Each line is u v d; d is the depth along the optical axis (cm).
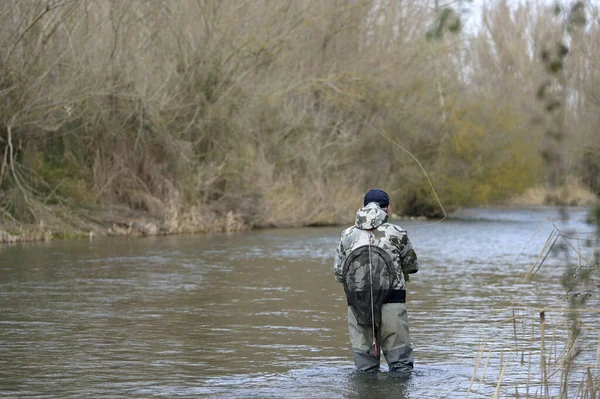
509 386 850
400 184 4812
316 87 4159
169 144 3584
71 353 1023
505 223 4441
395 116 4647
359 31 4522
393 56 4606
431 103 4775
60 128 3331
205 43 3666
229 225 3647
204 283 1738
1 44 2861
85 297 1520
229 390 838
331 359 991
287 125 4194
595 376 793
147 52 3503
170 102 3575
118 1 3241
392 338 895
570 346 807
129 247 2669
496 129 4878
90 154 3478
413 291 1648
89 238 3062
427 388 838
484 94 4984
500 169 4881
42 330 1183
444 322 1265
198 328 1203
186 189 3644
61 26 3089
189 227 3478
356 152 4659
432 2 4622
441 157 4762
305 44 4284
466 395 809
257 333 1165
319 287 1681
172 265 2116
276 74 4031
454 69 4994
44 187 3203
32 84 2955
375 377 884
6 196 2983
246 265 2131
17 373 915
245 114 3875
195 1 3672
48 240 2928
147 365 957
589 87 1734
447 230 3862
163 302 1464
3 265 2067
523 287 1712
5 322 1249
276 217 3941
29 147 3130
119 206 3441
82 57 3144
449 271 2055
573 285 722
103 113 3372
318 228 3872
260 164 3947
